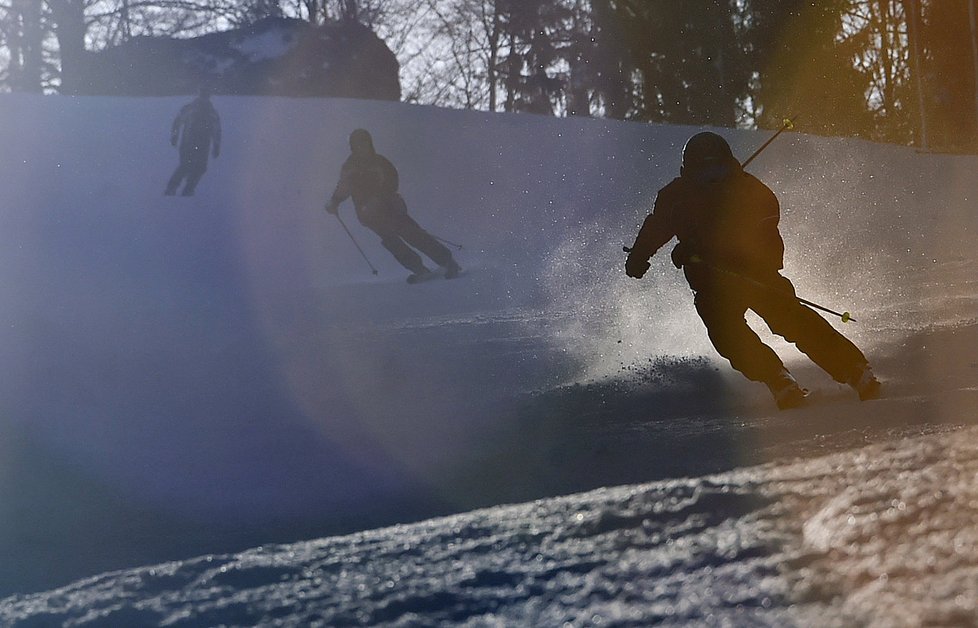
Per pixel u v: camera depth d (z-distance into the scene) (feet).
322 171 200.13
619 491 26.25
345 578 21.53
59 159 193.88
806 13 338.54
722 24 339.36
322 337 89.20
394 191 131.03
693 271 53.06
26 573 33.94
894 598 17.28
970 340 64.64
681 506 24.06
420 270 130.93
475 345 78.59
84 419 59.62
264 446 52.19
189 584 22.03
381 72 318.24
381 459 47.47
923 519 21.08
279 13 361.30
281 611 19.94
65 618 20.61
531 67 389.19
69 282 130.21
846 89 345.72
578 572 20.38
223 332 96.99
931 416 42.29
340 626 19.06
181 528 39.22
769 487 24.89
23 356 82.38
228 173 195.62
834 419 44.06
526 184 204.95
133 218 171.53
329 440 52.65
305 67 315.78
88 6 353.72
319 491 42.65
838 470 25.96
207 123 183.73
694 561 20.25
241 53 320.70
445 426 53.36
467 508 37.63
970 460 25.80
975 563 18.40
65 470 48.60
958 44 302.04
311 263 158.71
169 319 105.29
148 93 329.11
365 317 105.09
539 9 385.09
